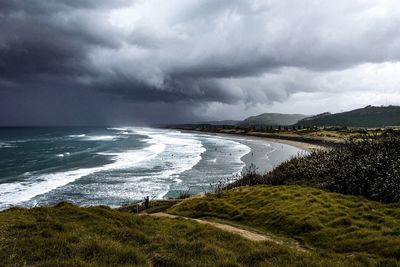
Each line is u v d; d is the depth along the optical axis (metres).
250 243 13.91
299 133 191.38
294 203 23.11
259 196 26.84
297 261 11.54
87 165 74.19
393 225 17.19
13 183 53.09
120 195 44.22
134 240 13.13
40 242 11.59
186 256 11.58
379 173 24.91
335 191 26.56
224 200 27.48
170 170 64.81
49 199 42.12
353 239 16.12
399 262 12.64
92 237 12.62
